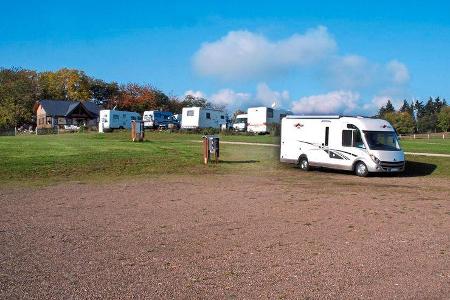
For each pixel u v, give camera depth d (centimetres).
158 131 5544
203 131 5256
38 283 617
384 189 1625
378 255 774
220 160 2539
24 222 987
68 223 983
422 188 1670
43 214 1077
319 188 1622
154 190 1502
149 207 1192
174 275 658
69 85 9650
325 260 741
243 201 1309
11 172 1833
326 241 862
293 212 1150
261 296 585
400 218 1092
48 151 2614
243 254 768
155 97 9562
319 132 2234
